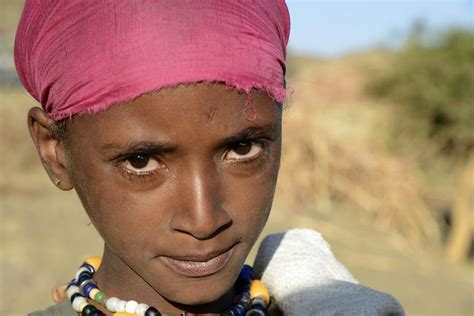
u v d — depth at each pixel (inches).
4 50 492.1
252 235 52.0
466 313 266.4
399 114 497.7
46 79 52.2
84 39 48.9
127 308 57.0
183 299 51.4
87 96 48.6
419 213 384.8
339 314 58.0
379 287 287.9
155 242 49.9
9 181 353.1
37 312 60.5
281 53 53.2
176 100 47.0
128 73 47.1
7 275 233.8
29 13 53.6
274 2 54.3
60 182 55.9
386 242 354.3
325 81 540.7
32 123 56.0
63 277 239.8
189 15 47.9
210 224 48.5
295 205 361.1
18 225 290.5
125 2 48.1
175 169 48.6
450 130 487.8
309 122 382.3
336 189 380.2
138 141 47.5
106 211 50.5
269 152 51.8
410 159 435.5
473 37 509.7
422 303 273.4
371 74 529.0
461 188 394.9
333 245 331.3
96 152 49.5
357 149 388.5
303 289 62.8
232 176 50.3
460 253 378.6
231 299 61.6
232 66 47.9
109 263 59.2
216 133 47.9
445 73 498.9
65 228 298.0
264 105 50.1
